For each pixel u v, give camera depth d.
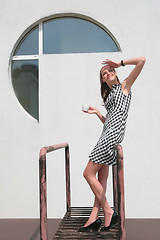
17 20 3.55
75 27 3.64
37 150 3.48
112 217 1.96
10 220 3.36
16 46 3.63
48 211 3.43
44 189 1.55
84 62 3.47
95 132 3.43
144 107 3.39
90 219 2.09
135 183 3.37
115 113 1.99
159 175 3.35
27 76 3.64
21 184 3.48
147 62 3.40
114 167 2.52
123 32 3.44
